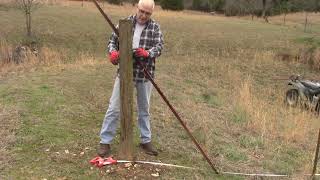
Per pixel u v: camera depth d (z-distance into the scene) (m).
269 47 15.61
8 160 4.14
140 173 3.99
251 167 4.62
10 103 5.61
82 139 4.63
